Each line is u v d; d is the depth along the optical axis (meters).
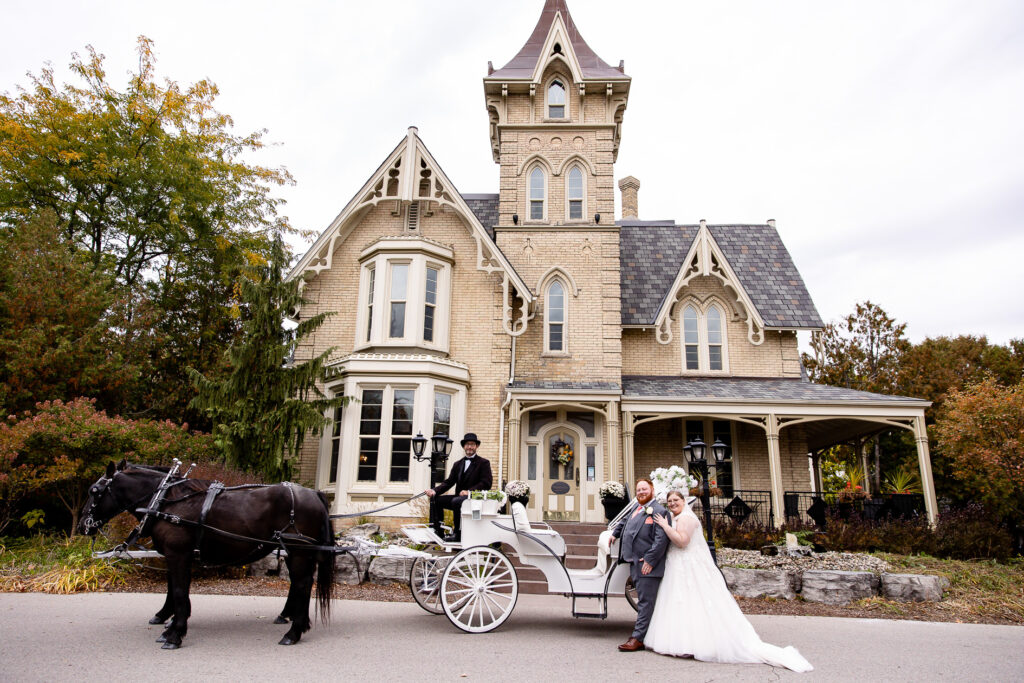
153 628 7.46
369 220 18.52
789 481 18.78
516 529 8.23
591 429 18.19
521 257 19.02
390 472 15.38
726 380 19.48
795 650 6.75
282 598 9.99
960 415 15.70
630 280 21.12
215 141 24.58
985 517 15.84
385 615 9.07
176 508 7.17
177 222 21.38
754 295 20.53
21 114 20.09
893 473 25.36
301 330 14.73
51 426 12.13
